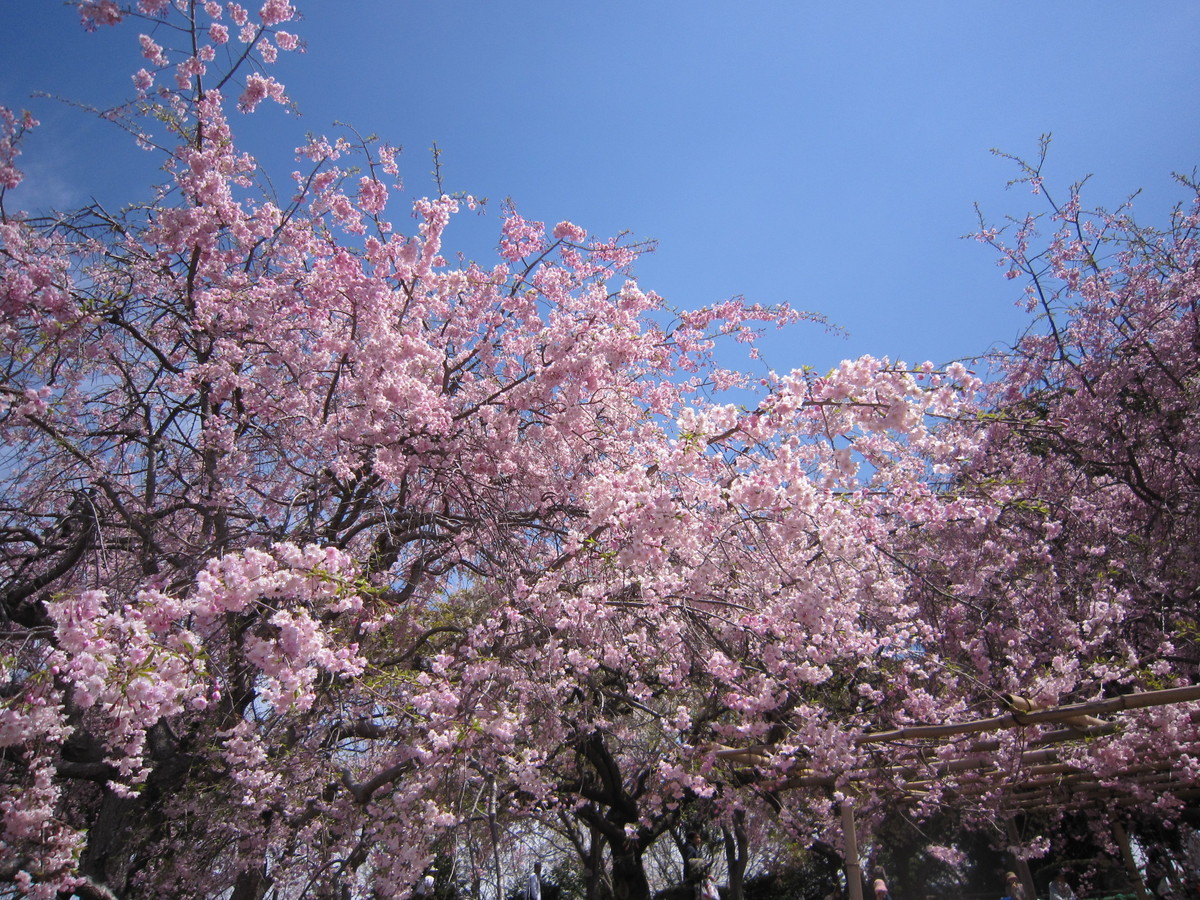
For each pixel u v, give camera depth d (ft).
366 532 20.52
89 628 9.78
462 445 17.85
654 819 27.96
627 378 20.65
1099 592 20.67
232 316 18.16
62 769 15.48
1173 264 24.73
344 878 17.71
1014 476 24.02
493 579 18.06
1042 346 26.94
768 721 19.31
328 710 17.40
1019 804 28.91
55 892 12.21
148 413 17.33
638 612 18.39
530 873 34.60
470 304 20.76
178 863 18.38
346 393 18.21
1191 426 23.09
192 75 16.70
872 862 32.12
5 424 15.02
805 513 13.69
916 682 22.16
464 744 14.62
